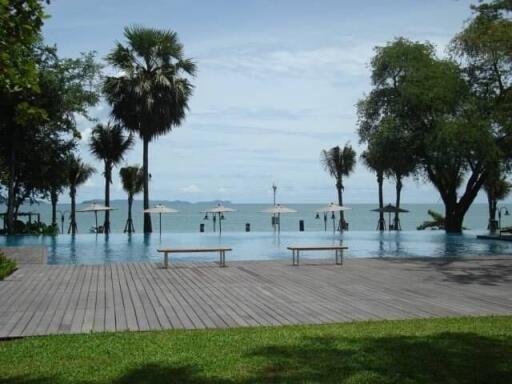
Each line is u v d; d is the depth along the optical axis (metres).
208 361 5.96
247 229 40.19
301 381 5.27
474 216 120.38
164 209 33.78
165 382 5.25
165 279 13.06
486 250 24.70
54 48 29.75
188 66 34.19
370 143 32.88
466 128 28.00
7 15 5.02
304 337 7.05
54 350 6.43
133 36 33.22
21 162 33.81
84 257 22.17
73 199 39.16
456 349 6.44
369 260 17.56
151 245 27.23
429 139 29.92
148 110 32.56
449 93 29.00
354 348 6.48
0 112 27.17
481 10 22.81
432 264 16.28
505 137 29.14
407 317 8.63
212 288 11.66
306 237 33.25
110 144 37.56
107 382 5.27
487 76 29.33
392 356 6.13
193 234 35.62
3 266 14.02
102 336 7.16
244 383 5.23
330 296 10.66
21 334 7.36
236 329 7.62
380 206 42.66
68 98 30.30
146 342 6.80
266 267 15.66
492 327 7.69
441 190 35.00
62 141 34.25
